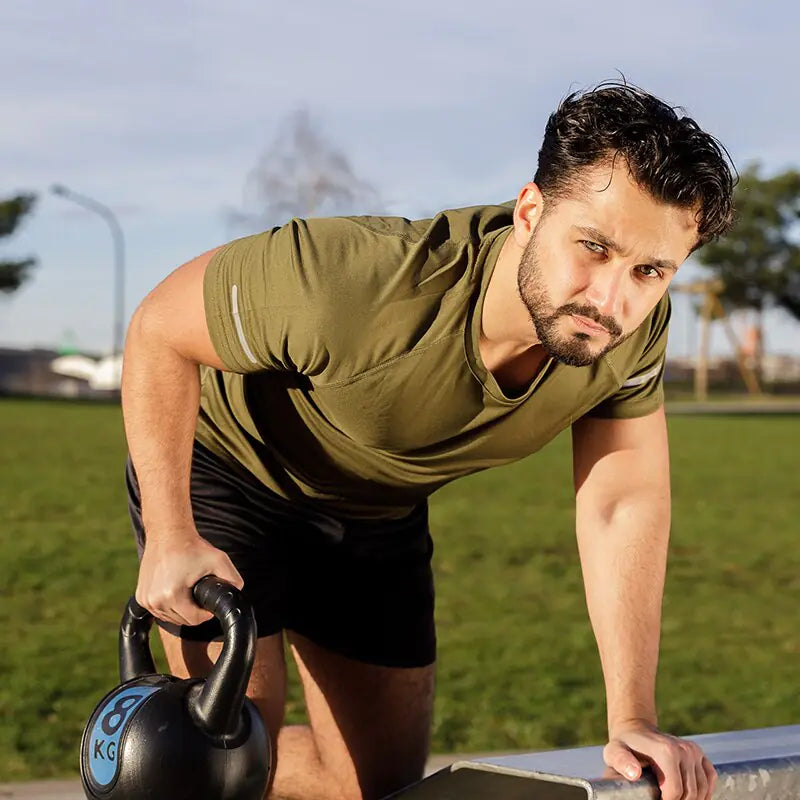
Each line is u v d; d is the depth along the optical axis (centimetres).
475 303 220
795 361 7644
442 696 503
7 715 459
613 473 247
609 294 192
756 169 6256
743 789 183
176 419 233
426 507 313
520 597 739
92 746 186
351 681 311
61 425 2491
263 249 228
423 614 311
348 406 236
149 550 217
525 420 237
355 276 222
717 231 195
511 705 491
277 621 280
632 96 191
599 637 236
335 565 296
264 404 266
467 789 183
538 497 1303
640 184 186
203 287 231
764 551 960
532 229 204
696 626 679
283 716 278
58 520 1040
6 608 671
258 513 281
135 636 213
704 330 6256
